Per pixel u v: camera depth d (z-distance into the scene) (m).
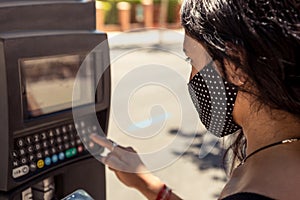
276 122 0.70
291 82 0.64
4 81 1.12
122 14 9.62
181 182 3.12
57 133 1.27
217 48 0.69
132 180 1.27
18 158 1.19
